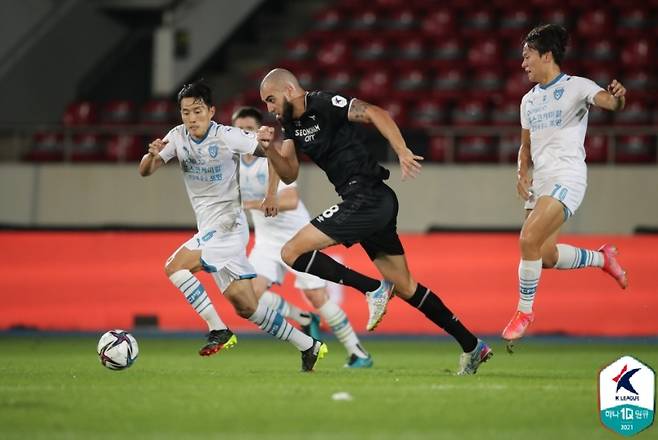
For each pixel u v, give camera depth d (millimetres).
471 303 49156
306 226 26578
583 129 28078
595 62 67188
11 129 64250
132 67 77875
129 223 60312
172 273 28047
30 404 20156
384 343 46500
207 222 28734
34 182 61500
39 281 51469
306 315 35406
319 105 26141
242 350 42375
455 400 20891
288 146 27125
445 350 42250
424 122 64000
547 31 27938
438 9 72062
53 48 71062
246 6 75688
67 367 31406
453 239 49688
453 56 69375
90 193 60969
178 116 67438
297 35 77125
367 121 25891
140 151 63719
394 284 27266
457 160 60406
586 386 23938
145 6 73938
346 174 26453
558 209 27453
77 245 51531
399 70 69062
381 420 18172
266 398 21047
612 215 56719
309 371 28734
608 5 70750
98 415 18719
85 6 73938
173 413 18922
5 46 67250
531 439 16422
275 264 34969
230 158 28500
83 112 67438
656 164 58594
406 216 58344
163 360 36062
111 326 50844
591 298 48375
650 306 48000
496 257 49250
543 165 28062
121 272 51094
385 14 73812
